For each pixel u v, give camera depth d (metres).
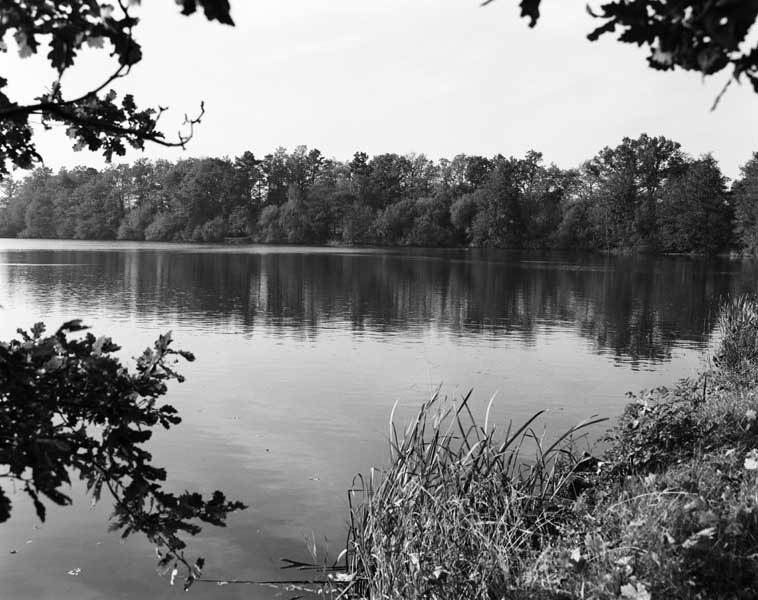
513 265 60.12
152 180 128.75
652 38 1.42
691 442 6.46
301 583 5.79
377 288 35.28
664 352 17.78
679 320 24.34
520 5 1.47
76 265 48.75
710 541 4.12
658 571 3.91
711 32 1.28
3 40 2.32
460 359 16.31
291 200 113.62
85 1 2.14
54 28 2.14
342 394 12.54
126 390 2.65
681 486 5.16
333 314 24.75
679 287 39.34
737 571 3.93
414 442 5.93
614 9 1.42
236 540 6.59
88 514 7.12
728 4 1.25
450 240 108.31
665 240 92.31
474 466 5.66
